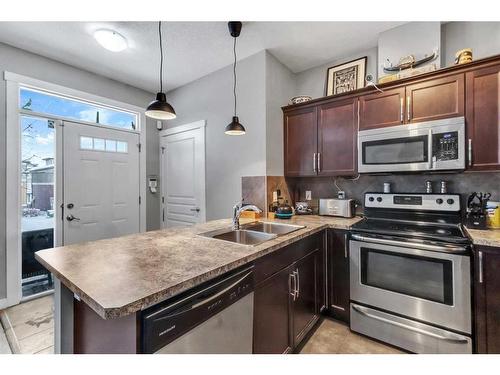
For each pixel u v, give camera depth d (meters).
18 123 2.49
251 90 2.63
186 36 2.29
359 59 2.58
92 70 2.96
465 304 1.54
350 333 1.98
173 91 3.56
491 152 1.70
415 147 1.94
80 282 0.91
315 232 1.97
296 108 2.69
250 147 2.64
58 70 2.74
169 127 3.63
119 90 3.28
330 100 2.45
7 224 2.42
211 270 1.03
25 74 2.52
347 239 2.05
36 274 2.66
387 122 2.11
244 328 1.21
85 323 1.06
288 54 2.62
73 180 2.88
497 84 1.69
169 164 3.61
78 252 1.28
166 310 0.86
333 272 2.13
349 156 2.33
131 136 3.45
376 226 2.01
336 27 2.18
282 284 1.54
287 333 1.60
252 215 2.45
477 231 1.68
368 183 2.55
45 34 2.26
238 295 1.16
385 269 1.84
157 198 3.75
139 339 0.81
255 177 2.60
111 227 3.21
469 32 2.08
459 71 1.81
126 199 3.38
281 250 1.54
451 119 1.80
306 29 2.21
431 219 2.06
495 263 1.46
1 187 2.39
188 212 3.34
